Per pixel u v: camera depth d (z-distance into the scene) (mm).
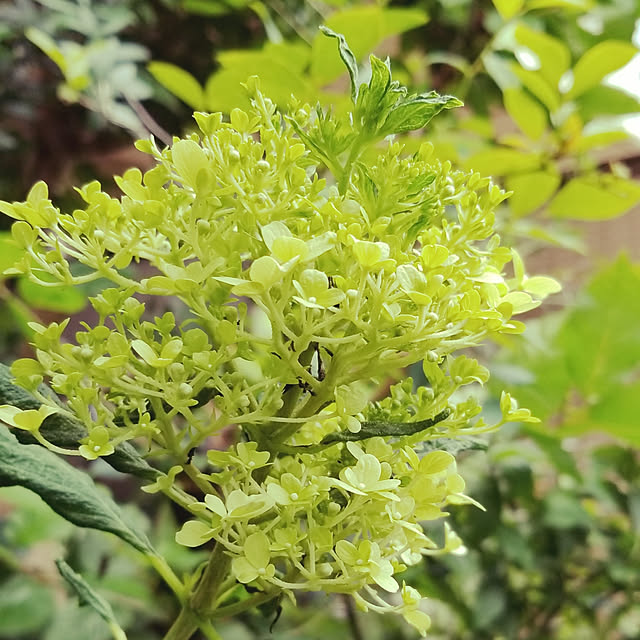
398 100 232
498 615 606
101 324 225
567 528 613
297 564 215
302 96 465
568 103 548
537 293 262
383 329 219
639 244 935
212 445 444
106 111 574
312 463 245
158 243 246
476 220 236
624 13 665
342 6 649
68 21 634
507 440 555
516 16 570
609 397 569
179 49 756
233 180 215
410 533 234
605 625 666
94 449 216
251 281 198
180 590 266
